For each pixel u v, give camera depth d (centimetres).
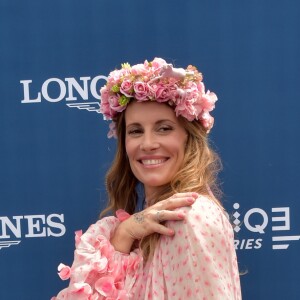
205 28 182
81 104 187
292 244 186
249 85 183
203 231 112
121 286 119
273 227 186
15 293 191
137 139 128
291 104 182
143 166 128
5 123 187
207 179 129
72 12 183
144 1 182
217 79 183
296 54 181
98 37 184
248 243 187
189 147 130
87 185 188
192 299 109
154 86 123
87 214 188
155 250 116
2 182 188
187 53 182
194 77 129
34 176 188
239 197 185
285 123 183
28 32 184
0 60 185
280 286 187
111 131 144
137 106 127
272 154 184
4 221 189
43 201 189
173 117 127
